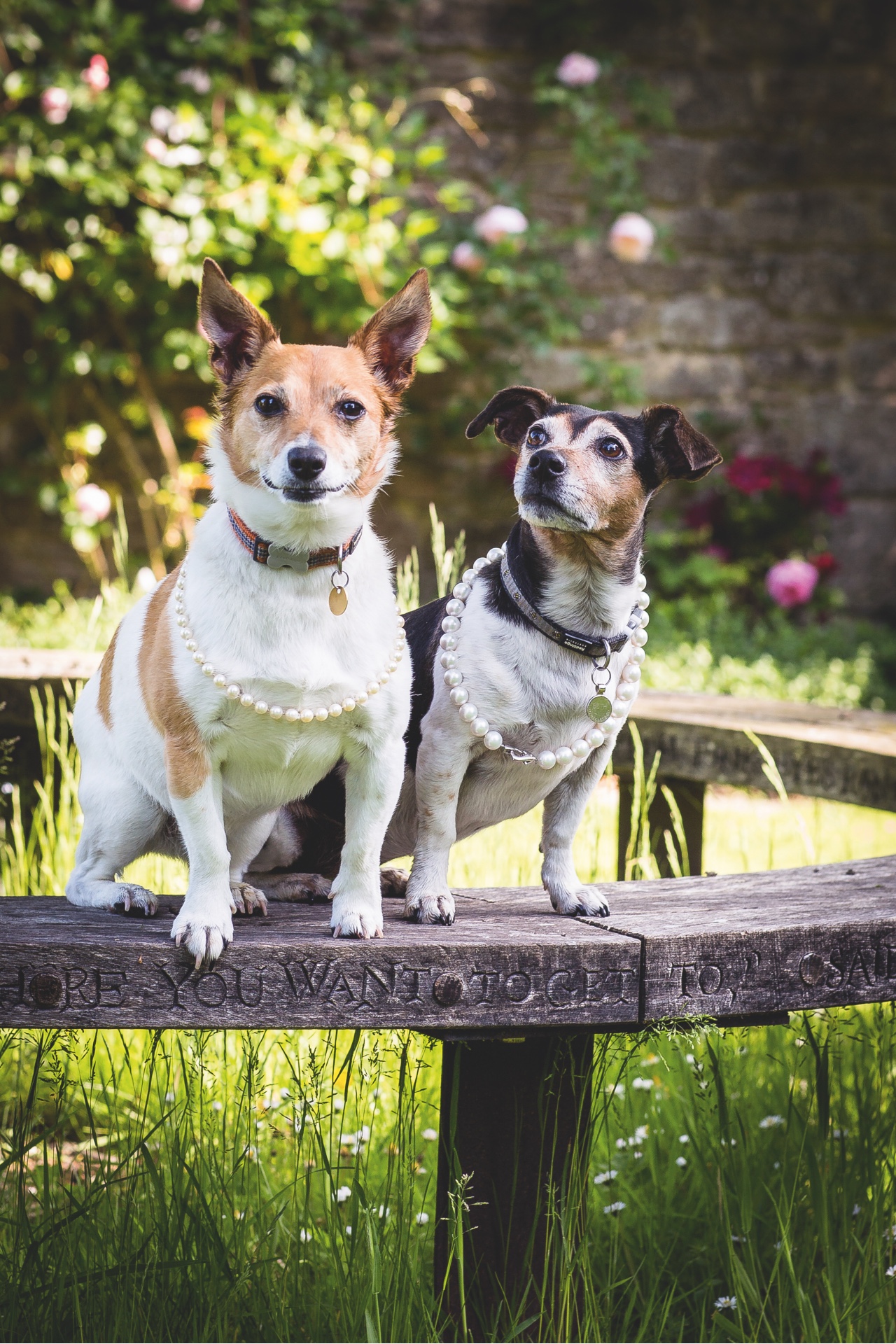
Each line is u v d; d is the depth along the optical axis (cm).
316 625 220
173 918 232
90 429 727
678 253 818
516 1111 227
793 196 825
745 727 395
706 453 256
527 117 797
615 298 812
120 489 781
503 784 256
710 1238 269
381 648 227
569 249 805
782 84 818
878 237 833
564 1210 226
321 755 227
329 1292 236
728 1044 304
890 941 236
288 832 281
